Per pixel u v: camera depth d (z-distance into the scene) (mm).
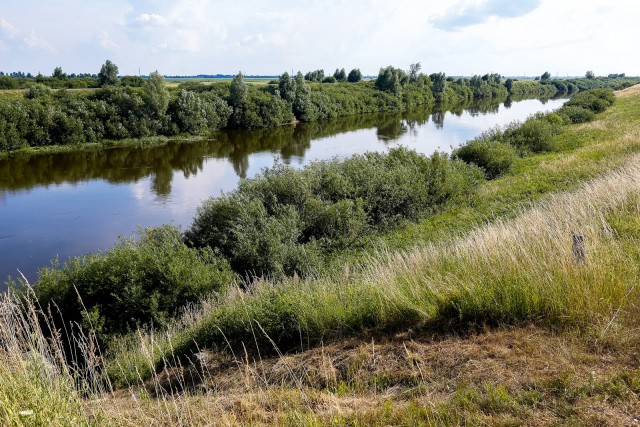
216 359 6047
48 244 17094
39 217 20359
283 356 5734
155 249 10836
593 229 6973
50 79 59750
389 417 3828
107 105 41438
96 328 8539
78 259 10539
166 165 32625
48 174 29203
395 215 15461
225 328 6629
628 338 4363
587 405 3541
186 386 5496
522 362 4293
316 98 64688
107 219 20109
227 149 39406
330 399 4316
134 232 18375
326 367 5055
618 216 8266
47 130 37312
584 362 4133
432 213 15945
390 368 4773
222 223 13578
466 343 4914
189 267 10258
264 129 53625
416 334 5391
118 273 9719
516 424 3453
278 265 11375
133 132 42156
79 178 28281
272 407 4422
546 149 25625
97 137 39969
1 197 23719
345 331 5973
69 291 9438
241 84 52719
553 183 16750
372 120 62844
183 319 8859
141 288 9539
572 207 9242
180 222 19609
